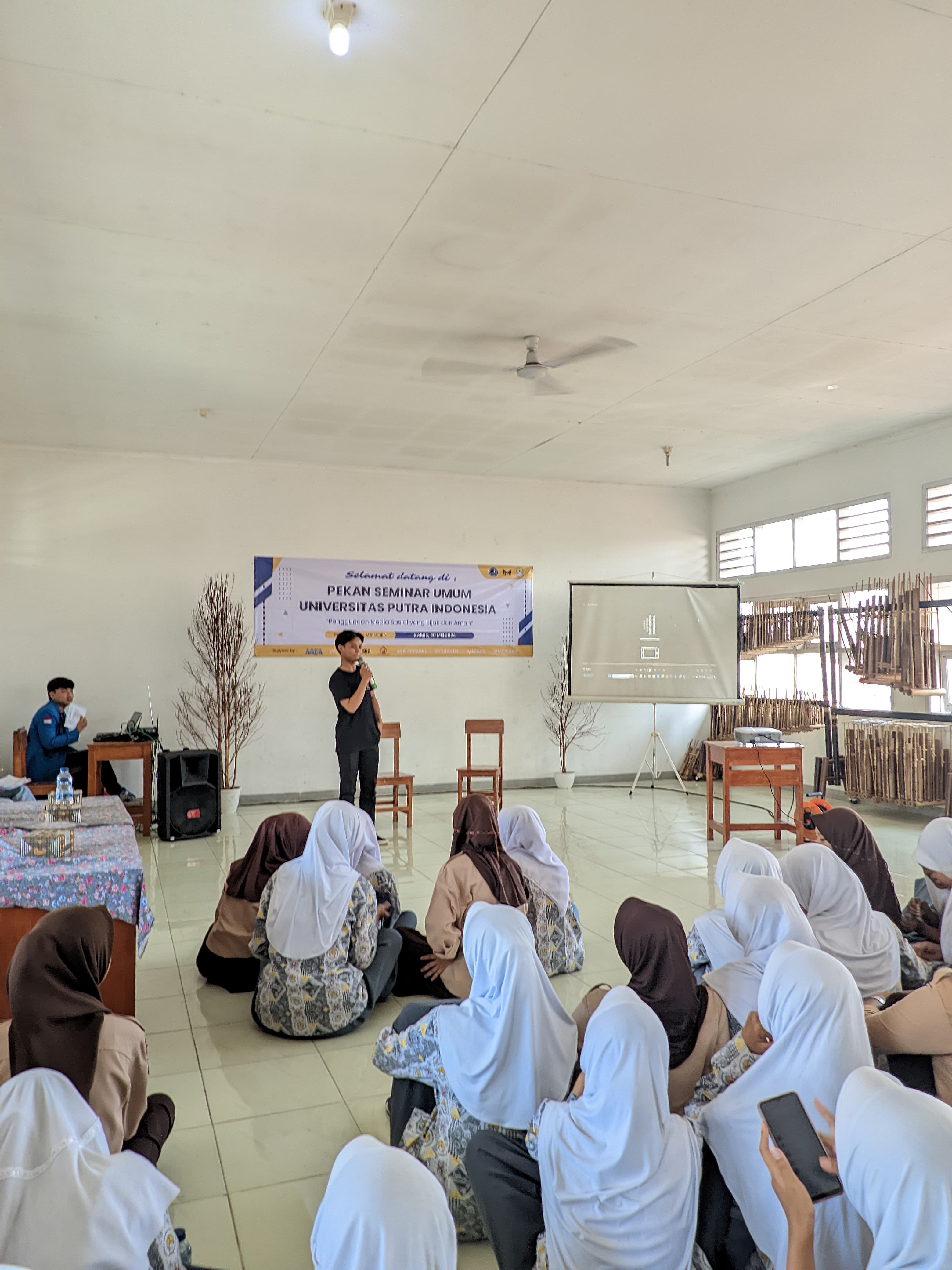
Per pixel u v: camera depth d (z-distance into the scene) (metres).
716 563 9.68
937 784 6.90
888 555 7.57
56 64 2.69
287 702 8.22
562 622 9.23
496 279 4.26
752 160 3.26
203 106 2.90
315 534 8.31
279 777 8.21
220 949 3.62
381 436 7.28
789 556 8.67
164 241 3.85
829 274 4.25
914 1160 1.10
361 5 2.45
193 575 7.91
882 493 7.62
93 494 7.62
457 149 3.16
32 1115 1.26
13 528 7.41
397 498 8.62
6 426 6.90
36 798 6.43
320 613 8.32
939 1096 1.93
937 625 7.06
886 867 3.52
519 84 2.80
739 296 4.49
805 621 8.20
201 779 6.68
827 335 5.07
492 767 8.40
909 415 6.86
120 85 2.79
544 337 5.04
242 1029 3.23
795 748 6.35
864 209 3.63
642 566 9.52
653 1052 1.55
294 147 3.14
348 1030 3.18
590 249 3.96
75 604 7.56
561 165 3.28
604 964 3.84
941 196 3.53
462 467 8.50
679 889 5.12
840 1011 1.63
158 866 5.75
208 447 7.59
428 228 3.75
